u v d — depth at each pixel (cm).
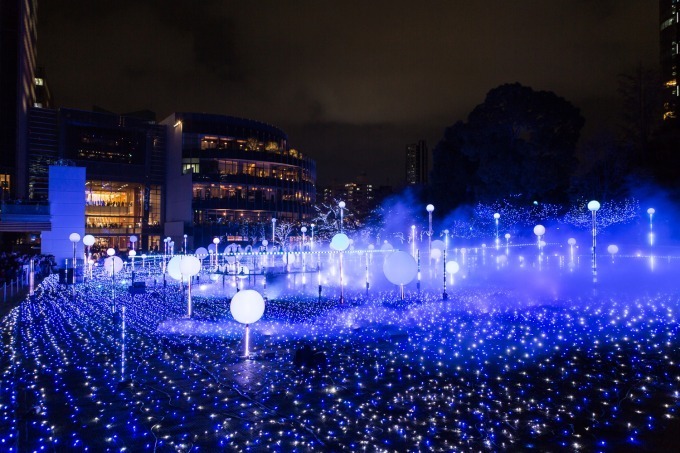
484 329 1334
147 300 2131
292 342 1233
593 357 1043
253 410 774
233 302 1080
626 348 1111
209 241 6762
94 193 7031
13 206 3281
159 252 6394
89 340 1306
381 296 2072
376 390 857
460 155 4659
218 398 828
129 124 6919
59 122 6494
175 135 7056
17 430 707
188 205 6831
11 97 5981
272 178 7406
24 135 6262
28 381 945
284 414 757
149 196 7056
